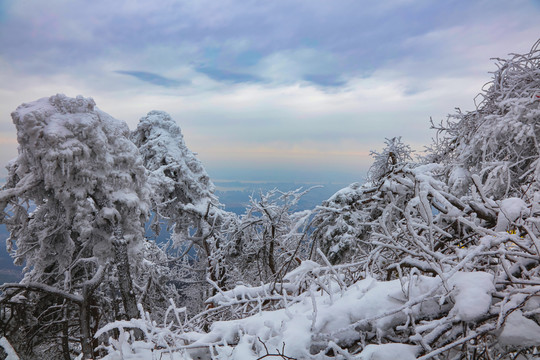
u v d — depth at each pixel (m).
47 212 7.20
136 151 7.12
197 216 11.73
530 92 4.40
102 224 6.50
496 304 2.04
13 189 6.20
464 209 2.77
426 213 2.45
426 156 6.66
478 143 4.63
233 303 2.79
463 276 2.13
